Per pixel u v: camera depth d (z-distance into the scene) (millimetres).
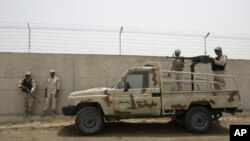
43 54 14023
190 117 10320
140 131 10859
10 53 13805
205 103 10430
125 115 10234
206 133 10406
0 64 13703
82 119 10141
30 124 12250
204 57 11703
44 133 10656
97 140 9484
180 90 10844
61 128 11438
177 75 12180
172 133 10523
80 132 10320
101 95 10195
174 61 12328
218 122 11719
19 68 13828
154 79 10305
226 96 10539
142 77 10328
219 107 10469
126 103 10172
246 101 15398
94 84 14234
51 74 13617
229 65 15375
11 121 12984
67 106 10281
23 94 13664
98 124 10227
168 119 12930
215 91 10500
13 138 9953
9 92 13680
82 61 14227
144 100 10195
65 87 14039
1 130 11242
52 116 13508
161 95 10234
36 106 13797
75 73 14141
